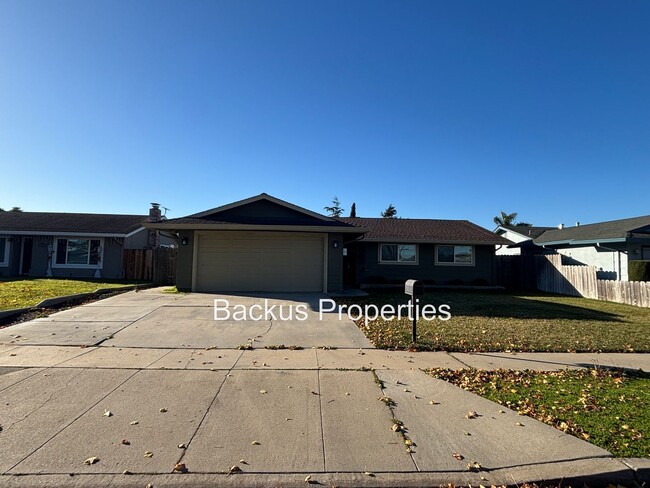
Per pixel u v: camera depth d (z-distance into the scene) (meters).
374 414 3.97
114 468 2.97
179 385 4.65
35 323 7.96
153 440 3.38
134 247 20.86
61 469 2.94
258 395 4.39
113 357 5.77
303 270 13.59
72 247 19.56
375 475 2.98
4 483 2.78
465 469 3.06
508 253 27.95
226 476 2.92
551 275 17.39
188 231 13.27
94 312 9.10
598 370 5.52
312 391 4.54
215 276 13.32
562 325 8.83
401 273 17.91
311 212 14.30
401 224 20.22
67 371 5.10
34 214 22.56
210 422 3.73
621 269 18.83
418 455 3.24
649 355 6.41
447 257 18.22
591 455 3.23
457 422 3.82
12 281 15.70
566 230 24.38
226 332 7.48
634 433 3.60
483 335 7.64
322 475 2.96
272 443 3.38
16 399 4.18
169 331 7.46
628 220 20.78
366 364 5.62
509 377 5.16
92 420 3.72
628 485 3.02
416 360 5.88
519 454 3.26
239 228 12.83
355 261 17.83
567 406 4.21
